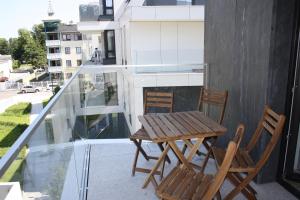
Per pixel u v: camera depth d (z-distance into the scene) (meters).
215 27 3.24
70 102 2.52
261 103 2.33
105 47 13.62
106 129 4.06
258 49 2.34
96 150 3.29
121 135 3.93
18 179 0.99
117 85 4.66
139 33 9.55
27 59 34.50
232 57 2.83
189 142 2.49
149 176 2.41
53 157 1.64
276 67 2.20
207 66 3.53
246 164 1.95
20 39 34.47
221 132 2.07
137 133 2.66
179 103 5.07
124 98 4.76
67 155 2.16
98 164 2.92
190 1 9.34
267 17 2.19
